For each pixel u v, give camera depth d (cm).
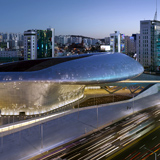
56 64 6134
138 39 17638
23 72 5597
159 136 4350
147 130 4722
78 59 6494
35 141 4166
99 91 9544
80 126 5031
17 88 5550
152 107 6925
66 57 7250
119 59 7106
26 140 4216
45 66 6075
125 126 5041
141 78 11419
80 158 3453
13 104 5781
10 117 5659
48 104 6088
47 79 5478
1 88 5500
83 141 4159
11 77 5416
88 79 5888
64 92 6488
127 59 7494
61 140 4209
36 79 5425
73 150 3759
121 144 3975
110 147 3850
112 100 7738
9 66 6362
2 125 4897
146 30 17000
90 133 4609
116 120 5516
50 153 3662
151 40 16950
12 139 4262
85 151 3709
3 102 5747
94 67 6166
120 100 7769
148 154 3562
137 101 7744
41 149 3819
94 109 6538
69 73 5753
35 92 5697
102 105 6975
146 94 8681
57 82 5562
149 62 17200
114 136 4391
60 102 6581
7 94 5616
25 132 4634
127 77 6744
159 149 3741
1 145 3981
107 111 6356
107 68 6341
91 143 4050
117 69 6538
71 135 4469
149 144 3959
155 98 8244
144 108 6769
